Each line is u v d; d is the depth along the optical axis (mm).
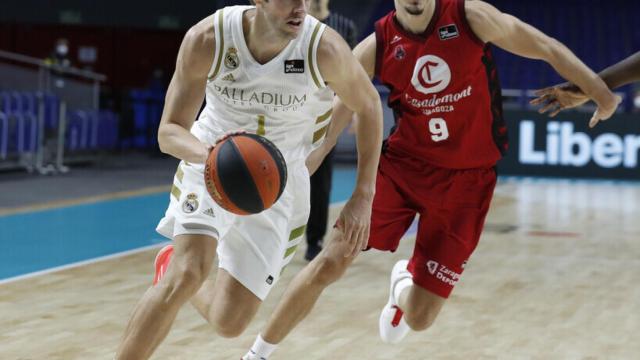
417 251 5586
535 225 13406
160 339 4199
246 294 4723
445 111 5340
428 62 5254
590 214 14875
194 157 4121
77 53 26984
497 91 5391
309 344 6184
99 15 26859
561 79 24562
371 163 4504
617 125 21797
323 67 4270
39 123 18953
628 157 21781
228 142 3967
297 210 4918
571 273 9320
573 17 24594
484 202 5512
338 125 5242
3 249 10281
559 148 22203
